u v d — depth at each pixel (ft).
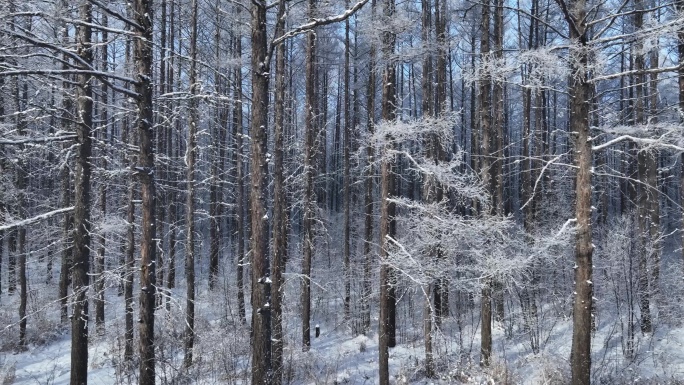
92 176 41.01
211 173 64.85
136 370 34.50
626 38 23.26
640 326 41.68
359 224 75.25
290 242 72.64
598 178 60.39
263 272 22.43
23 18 22.59
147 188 23.39
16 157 39.24
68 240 40.04
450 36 40.78
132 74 27.12
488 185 35.06
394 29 31.14
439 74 45.52
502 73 25.32
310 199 45.27
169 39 51.11
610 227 49.62
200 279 70.44
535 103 63.10
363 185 74.38
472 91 69.92
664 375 32.65
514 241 30.60
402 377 34.47
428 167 30.35
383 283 31.19
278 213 36.94
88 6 26.43
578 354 25.39
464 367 35.81
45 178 67.05
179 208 80.28
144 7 23.20
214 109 56.24
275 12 31.76
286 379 33.78
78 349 28.19
